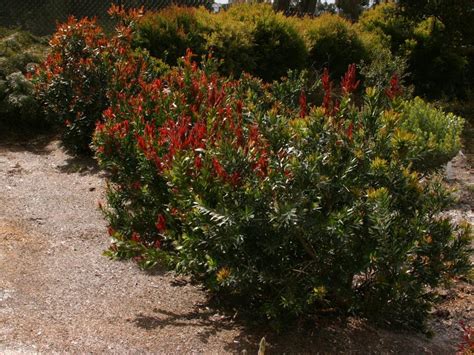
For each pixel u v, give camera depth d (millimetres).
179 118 4586
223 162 3508
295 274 3570
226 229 3289
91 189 6195
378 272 3461
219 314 3879
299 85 5234
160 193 4355
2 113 8227
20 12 12125
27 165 7008
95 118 7098
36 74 7750
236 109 4488
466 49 13125
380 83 7676
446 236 3600
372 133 3604
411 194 3551
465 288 4570
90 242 4949
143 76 7078
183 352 3402
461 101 12328
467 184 7148
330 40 11016
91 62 7152
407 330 3869
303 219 3250
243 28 9781
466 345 3391
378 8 13055
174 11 9641
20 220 5270
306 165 3299
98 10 12266
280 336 3625
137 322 3707
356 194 3369
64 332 3514
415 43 12406
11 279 4141
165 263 3777
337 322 3805
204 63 6195
